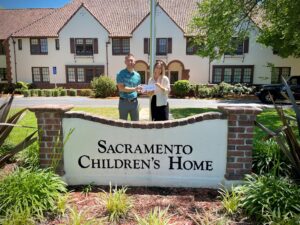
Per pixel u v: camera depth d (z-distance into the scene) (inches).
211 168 148.1
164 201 128.7
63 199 118.4
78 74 995.3
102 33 962.1
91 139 147.7
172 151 147.6
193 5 1035.9
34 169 140.9
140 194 139.3
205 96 816.9
